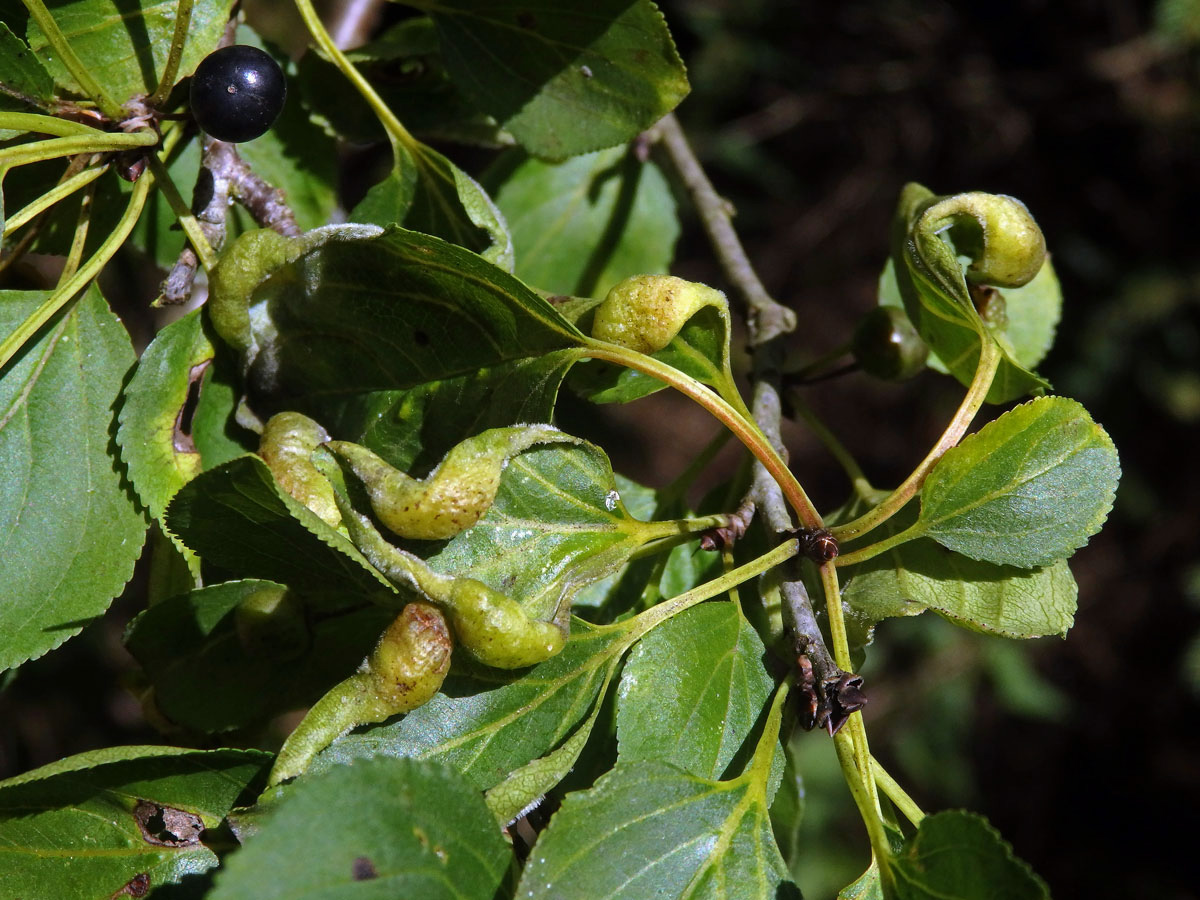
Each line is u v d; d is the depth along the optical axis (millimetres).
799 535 169
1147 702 526
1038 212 512
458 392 171
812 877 413
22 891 164
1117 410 492
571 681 164
